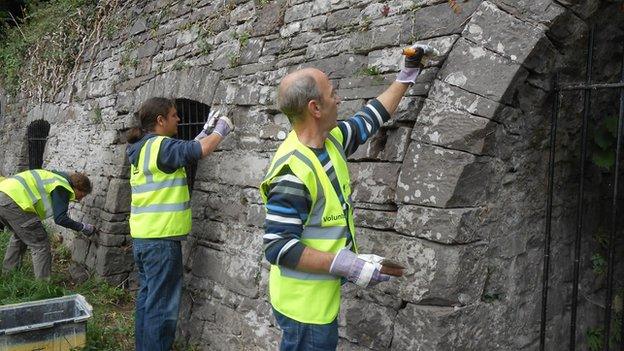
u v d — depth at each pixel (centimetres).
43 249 476
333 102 194
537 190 277
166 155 327
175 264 347
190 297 395
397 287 249
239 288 350
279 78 339
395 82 238
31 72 772
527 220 273
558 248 296
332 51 304
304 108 187
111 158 532
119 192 512
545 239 267
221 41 401
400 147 257
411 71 233
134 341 395
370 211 268
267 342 326
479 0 240
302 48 328
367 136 225
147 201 341
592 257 321
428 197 240
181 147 322
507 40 230
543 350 267
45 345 334
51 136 703
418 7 262
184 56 442
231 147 374
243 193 359
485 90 231
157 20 491
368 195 268
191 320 391
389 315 253
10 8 1056
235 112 372
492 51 232
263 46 359
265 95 347
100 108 570
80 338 349
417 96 252
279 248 179
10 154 851
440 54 247
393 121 260
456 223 232
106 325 418
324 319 190
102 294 480
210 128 344
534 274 280
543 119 265
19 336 324
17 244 508
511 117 245
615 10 256
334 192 188
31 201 459
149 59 493
